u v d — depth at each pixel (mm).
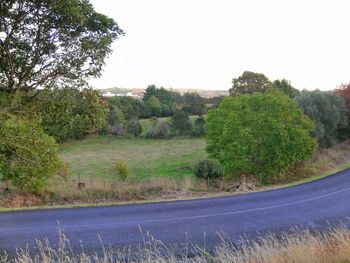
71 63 7242
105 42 7359
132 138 57031
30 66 7121
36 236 10383
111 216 13023
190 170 28531
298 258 6000
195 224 11828
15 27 6789
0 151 7688
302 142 22359
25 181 13492
